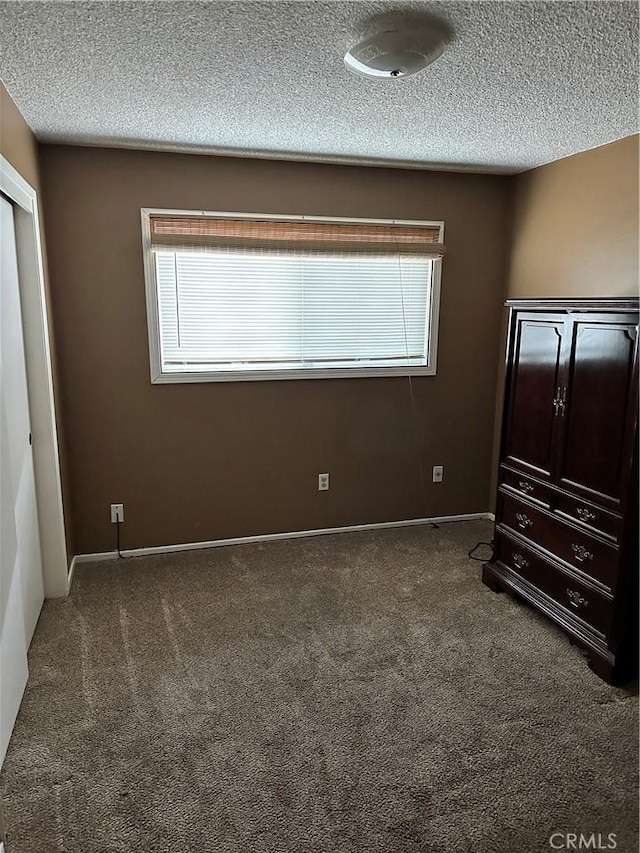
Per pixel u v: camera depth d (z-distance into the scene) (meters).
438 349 4.02
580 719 2.18
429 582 3.29
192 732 2.10
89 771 1.92
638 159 2.93
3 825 1.70
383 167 3.65
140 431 3.52
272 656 2.57
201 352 3.58
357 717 2.18
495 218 3.95
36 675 2.42
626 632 2.36
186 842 1.67
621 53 1.96
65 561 3.12
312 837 1.68
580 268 3.36
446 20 1.73
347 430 3.93
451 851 1.64
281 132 2.91
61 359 3.33
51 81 2.21
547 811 1.77
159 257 3.41
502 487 3.16
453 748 2.03
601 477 2.46
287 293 3.67
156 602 3.04
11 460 2.41
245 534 3.85
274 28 1.79
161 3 1.62
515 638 2.72
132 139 3.03
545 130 2.88
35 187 2.89
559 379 2.69
